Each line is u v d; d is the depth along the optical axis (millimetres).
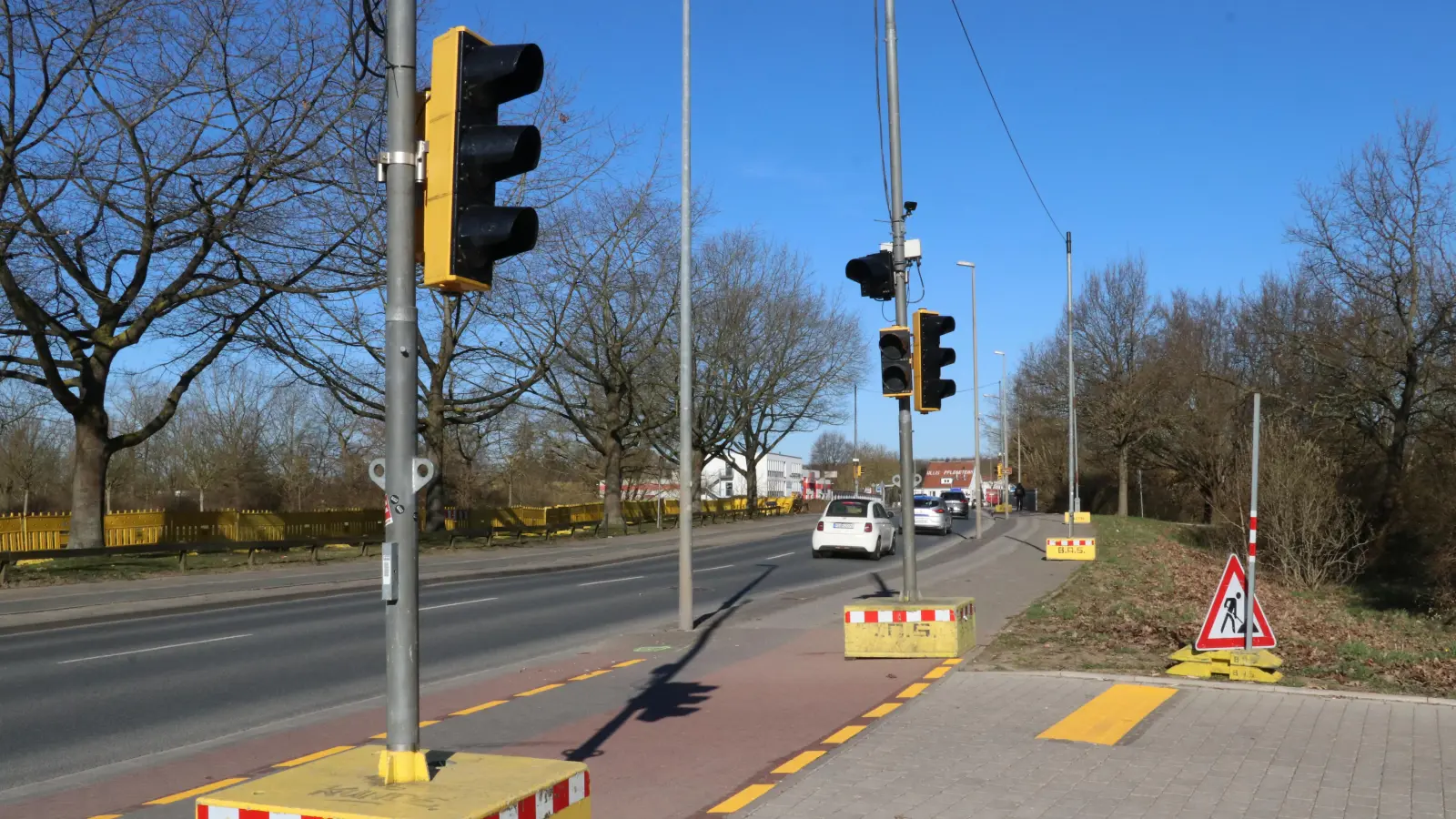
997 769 6598
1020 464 79875
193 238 24656
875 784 6305
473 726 8359
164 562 25969
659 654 12266
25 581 21750
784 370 56125
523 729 8234
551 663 11891
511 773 4195
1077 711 8250
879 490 82188
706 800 6148
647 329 45375
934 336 11727
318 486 63469
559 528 43250
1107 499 73875
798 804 5926
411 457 4172
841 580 22750
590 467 60469
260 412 61281
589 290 39969
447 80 4293
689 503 14555
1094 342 62375
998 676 9773
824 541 29859
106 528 28953
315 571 25234
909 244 12070
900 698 8953
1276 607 21312
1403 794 6059
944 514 42094
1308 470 27969
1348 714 8086
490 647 13562
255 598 20078
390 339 4203
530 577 25875
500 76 4258
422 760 4090
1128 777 6406
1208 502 51594
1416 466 31922
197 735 8602
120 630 15758
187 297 25609
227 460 58812
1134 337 61688
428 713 9031
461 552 32750
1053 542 27406
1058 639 12648
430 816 3588
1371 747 7109
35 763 7629
